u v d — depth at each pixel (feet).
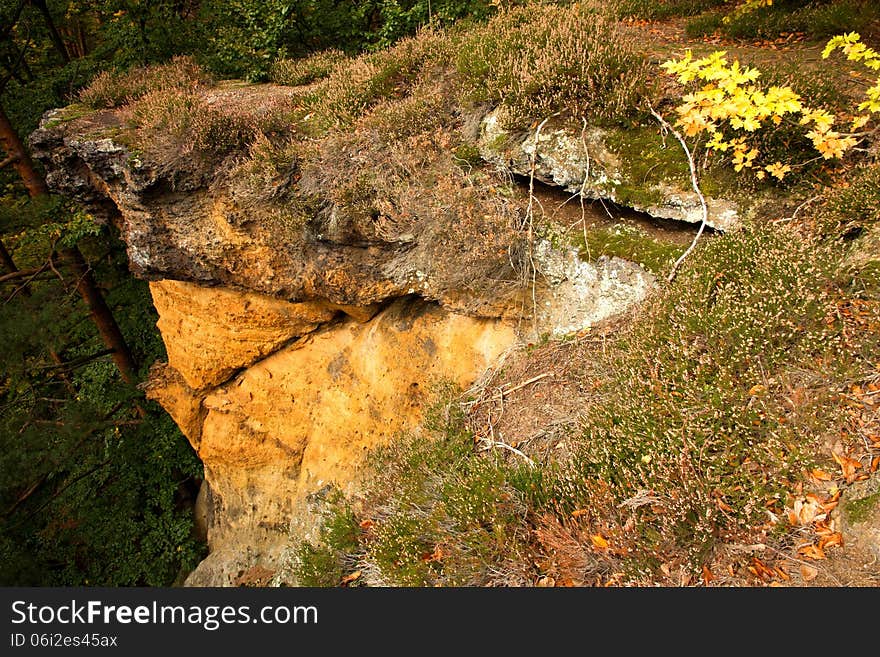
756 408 9.66
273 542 24.38
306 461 23.18
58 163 23.03
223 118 19.21
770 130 12.91
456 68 18.56
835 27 17.35
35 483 30.94
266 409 23.72
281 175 18.15
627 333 13.28
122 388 37.42
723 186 13.37
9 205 31.89
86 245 37.04
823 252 11.07
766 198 12.97
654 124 14.64
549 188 16.38
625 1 24.53
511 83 16.11
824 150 10.58
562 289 15.70
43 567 30.63
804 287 10.20
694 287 12.02
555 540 10.07
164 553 31.40
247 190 18.26
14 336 28.35
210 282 21.58
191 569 30.94
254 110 21.12
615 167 14.61
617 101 14.67
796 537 8.46
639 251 14.23
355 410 20.98
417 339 19.17
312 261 18.92
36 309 30.53
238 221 19.15
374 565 13.53
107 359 40.55
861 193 11.51
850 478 8.52
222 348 23.30
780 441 9.13
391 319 19.79
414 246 17.19
